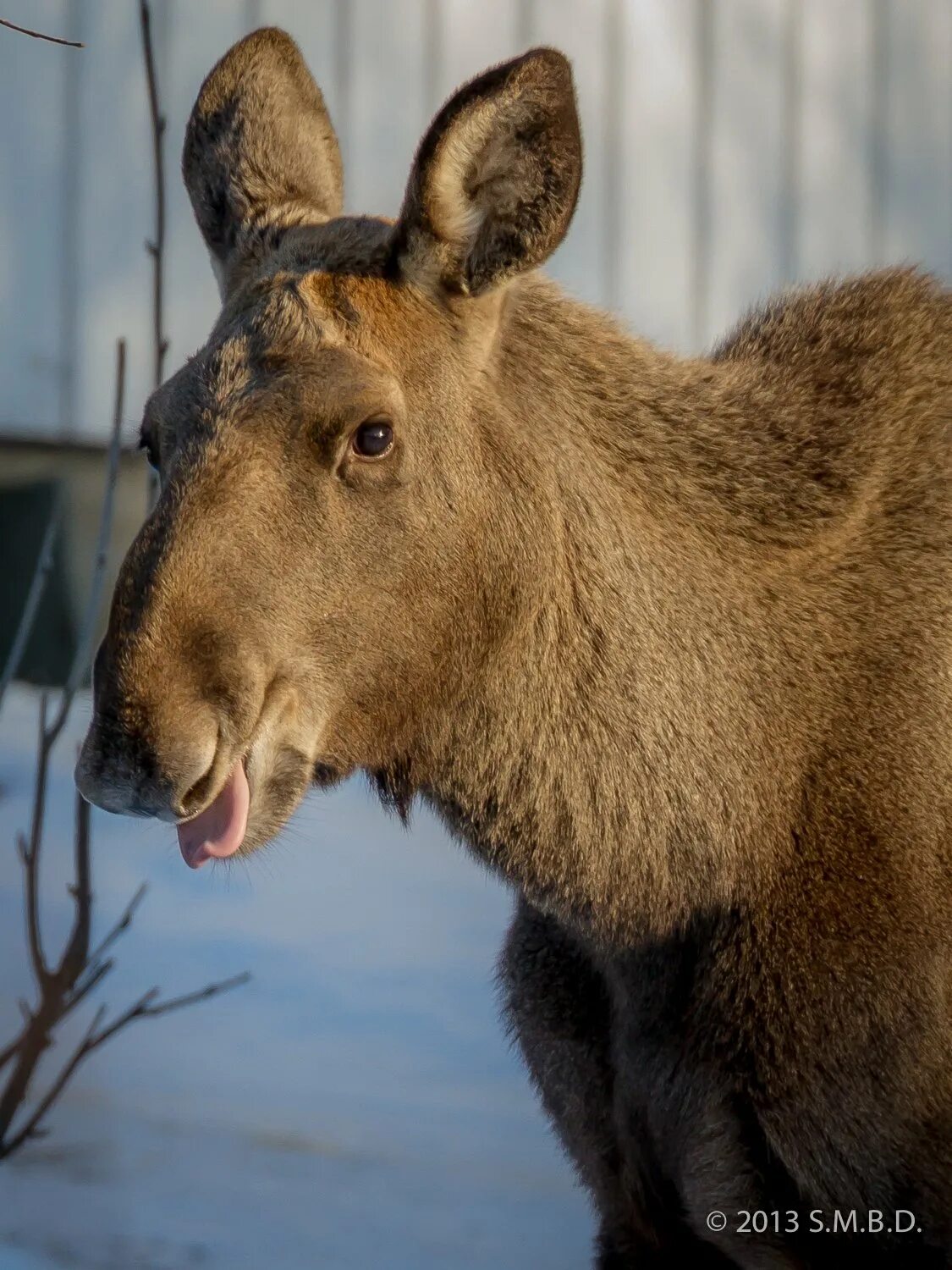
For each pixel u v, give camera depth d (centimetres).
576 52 2392
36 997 1709
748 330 1241
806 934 1080
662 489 1122
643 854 1100
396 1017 1755
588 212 2400
